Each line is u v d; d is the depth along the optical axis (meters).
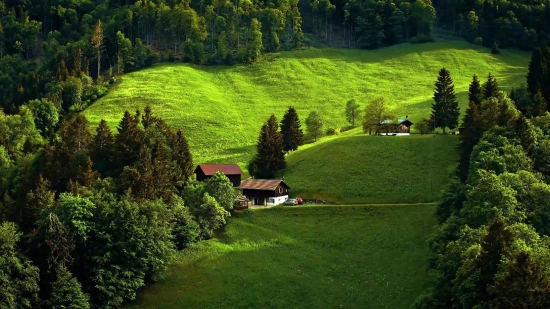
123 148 127.69
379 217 121.31
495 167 101.19
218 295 96.88
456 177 117.44
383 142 156.62
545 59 158.75
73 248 93.50
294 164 156.00
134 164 122.88
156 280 100.00
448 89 165.88
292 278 101.94
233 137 195.38
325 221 122.12
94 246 96.31
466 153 126.62
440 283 79.62
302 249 112.31
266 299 95.94
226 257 108.75
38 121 197.38
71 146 135.25
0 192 130.38
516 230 74.50
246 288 98.94
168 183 120.38
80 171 120.94
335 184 140.12
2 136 170.75
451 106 165.25
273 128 154.75
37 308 87.25
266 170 150.12
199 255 108.75
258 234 117.94
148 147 130.25
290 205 131.50
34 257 91.94
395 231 114.50
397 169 141.50
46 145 130.75
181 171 133.50
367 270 102.75
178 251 109.88
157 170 118.25
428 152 147.12
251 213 126.06
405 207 123.06
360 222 120.38
